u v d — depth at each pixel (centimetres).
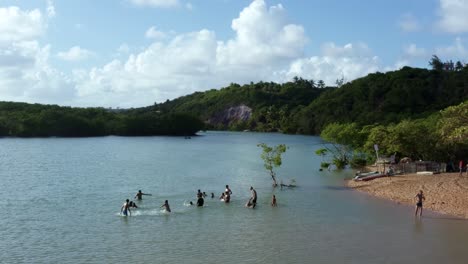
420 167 7056
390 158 7988
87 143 19138
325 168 8900
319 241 3428
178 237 3584
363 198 5238
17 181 7094
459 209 4378
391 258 3003
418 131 7606
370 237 3516
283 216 4331
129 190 6150
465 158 7588
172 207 4838
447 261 2934
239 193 5825
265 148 6619
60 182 6981
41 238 3588
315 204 4925
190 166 9762
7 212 4606
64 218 4319
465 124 6034
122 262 2980
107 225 4016
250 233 3694
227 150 15512
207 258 3041
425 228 3741
